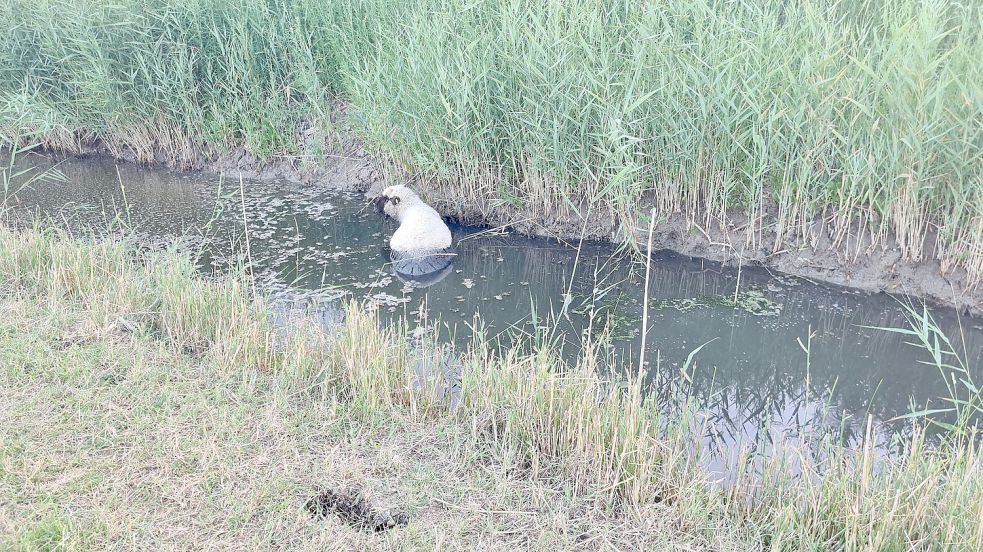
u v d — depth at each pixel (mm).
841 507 3475
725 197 6727
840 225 6465
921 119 5746
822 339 5742
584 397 4121
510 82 7203
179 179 9312
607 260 7062
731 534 3443
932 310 6031
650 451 3840
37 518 3293
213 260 7012
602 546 3385
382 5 8625
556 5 7078
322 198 8617
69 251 6105
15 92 9781
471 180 7734
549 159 7137
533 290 6590
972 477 3490
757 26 6750
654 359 5508
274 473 3715
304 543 3268
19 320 5031
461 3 7883
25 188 9023
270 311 5598
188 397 4305
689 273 6777
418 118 7707
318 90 8984
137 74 9383
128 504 3449
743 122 6656
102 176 9469
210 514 3418
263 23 9211
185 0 9211
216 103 9375
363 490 3678
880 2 6859
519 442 4156
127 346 4859
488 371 4488
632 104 6309
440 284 6688
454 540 3363
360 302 6293
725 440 4570
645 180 7012
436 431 4180
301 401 4441
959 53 5676
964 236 6027
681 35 6809
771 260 6770
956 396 5023
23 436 3840
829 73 6250
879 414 4879
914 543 3295
